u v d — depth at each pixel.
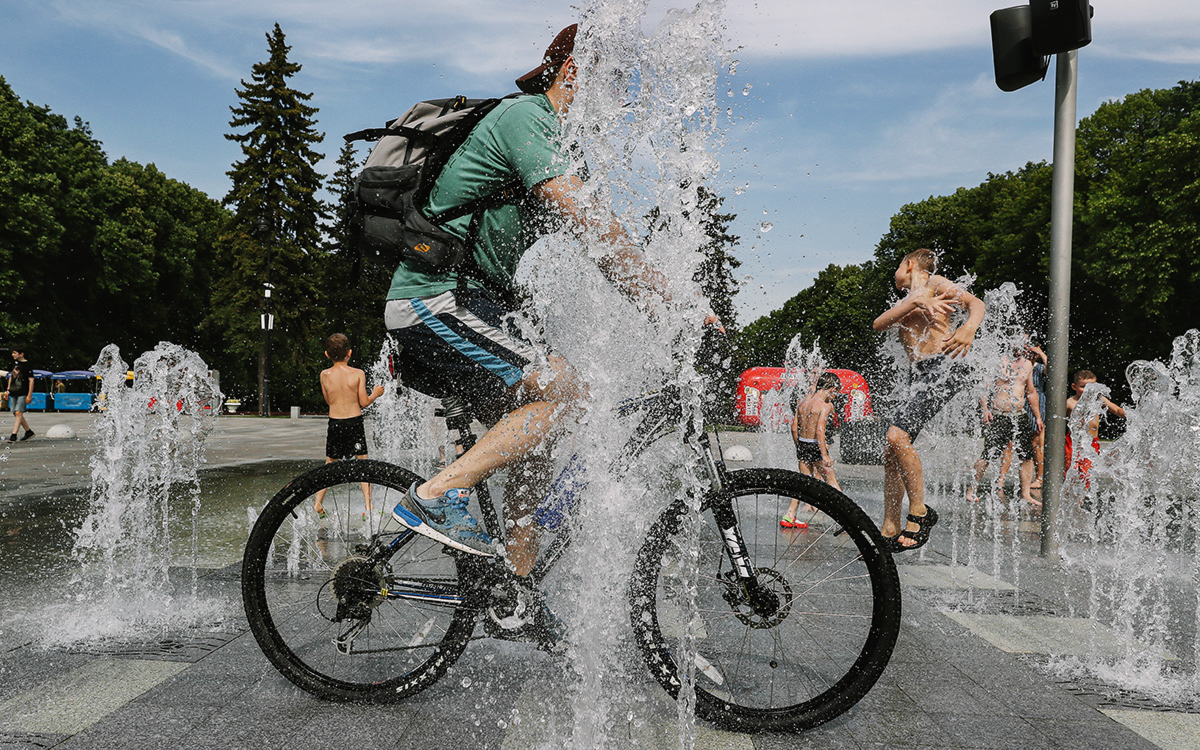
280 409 56.16
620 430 2.44
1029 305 36.84
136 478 9.16
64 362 40.56
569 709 2.55
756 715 2.45
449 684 2.76
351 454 6.96
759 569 2.51
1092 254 33.12
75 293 41.59
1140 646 3.45
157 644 3.22
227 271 48.34
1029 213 37.62
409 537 2.61
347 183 53.03
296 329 45.03
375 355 48.16
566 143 2.27
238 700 2.63
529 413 2.41
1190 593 4.53
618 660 2.84
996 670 3.11
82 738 2.33
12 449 13.48
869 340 53.69
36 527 6.03
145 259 43.31
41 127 39.69
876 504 7.95
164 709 2.55
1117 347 33.03
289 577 2.74
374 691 2.60
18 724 2.43
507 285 2.47
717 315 2.37
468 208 2.34
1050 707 2.73
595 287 2.39
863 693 2.45
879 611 2.45
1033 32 5.15
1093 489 7.54
